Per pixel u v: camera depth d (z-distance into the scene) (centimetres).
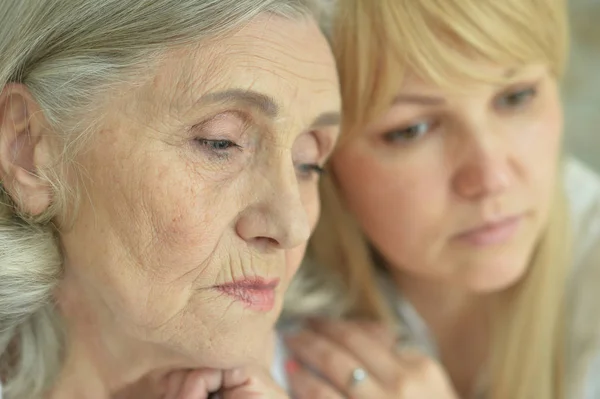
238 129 85
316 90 89
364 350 122
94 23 82
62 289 96
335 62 101
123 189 84
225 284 89
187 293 88
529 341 134
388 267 138
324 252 132
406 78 105
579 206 148
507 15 104
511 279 118
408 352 124
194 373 100
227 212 86
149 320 88
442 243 116
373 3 103
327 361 119
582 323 139
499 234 115
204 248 85
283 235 88
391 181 113
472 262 116
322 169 103
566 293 141
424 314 139
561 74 120
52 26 84
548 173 118
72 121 85
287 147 87
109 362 99
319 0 99
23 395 101
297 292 127
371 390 117
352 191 118
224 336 91
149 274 86
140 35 81
